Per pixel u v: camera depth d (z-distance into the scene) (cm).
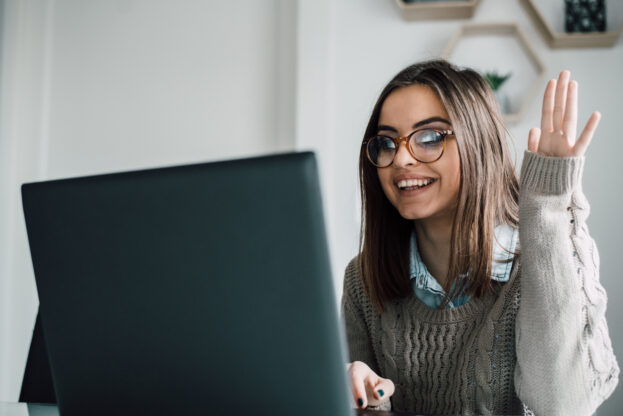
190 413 61
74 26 320
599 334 93
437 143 106
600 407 245
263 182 55
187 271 58
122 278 62
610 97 254
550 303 91
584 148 89
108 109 313
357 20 278
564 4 262
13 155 312
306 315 55
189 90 304
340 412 57
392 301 121
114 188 61
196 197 57
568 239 92
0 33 313
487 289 108
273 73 295
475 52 265
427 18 270
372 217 121
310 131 272
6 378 302
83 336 65
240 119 297
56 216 64
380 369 125
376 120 115
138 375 62
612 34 245
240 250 56
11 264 309
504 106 254
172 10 309
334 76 279
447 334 111
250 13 300
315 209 54
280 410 57
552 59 260
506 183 114
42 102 316
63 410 68
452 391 111
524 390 95
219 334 58
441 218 113
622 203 251
